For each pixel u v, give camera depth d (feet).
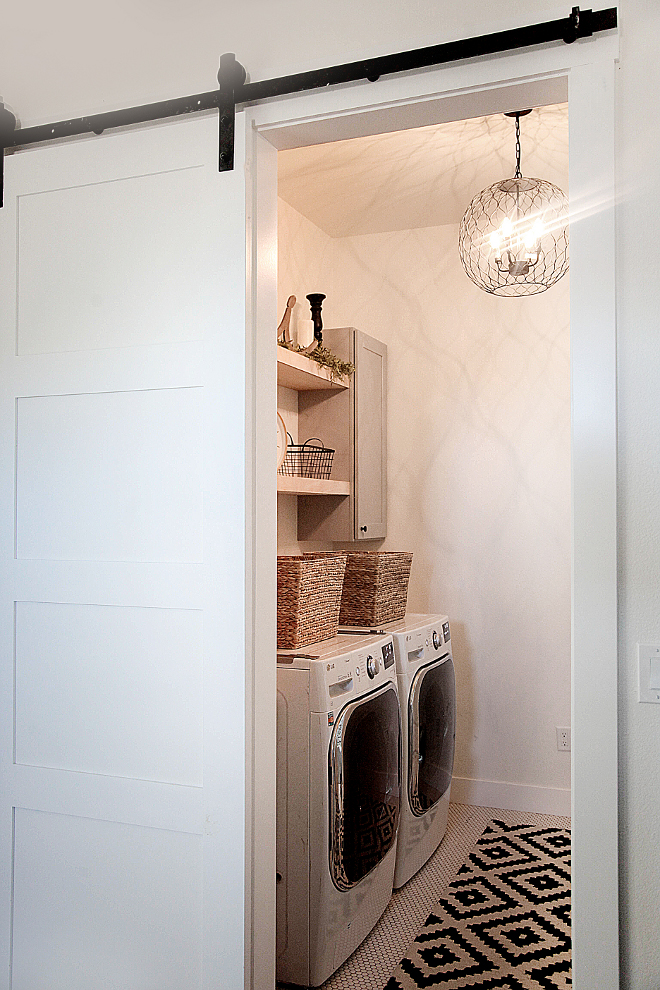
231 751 5.87
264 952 6.11
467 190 11.43
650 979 4.99
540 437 12.53
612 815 4.98
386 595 10.72
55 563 6.51
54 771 6.45
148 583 6.18
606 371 5.09
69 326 6.57
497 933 8.92
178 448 6.17
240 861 5.81
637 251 5.11
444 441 13.02
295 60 5.97
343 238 13.65
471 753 12.90
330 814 7.98
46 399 6.64
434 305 13.11
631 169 5.13
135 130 6.40
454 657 12.96
